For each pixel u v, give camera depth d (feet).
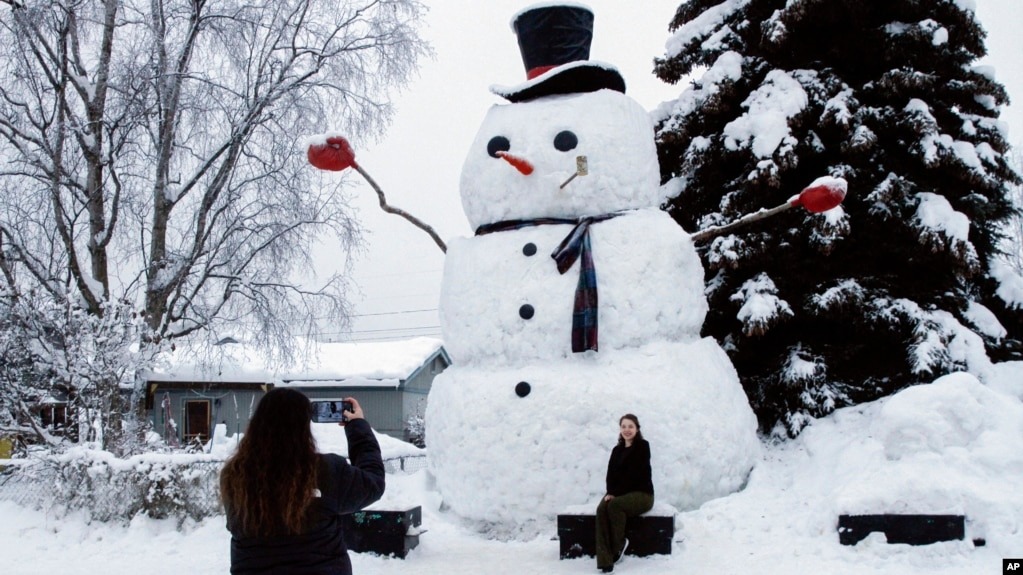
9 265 45.42
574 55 32.65
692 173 42.24
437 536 29.14
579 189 30.50
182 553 28.58
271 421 10.55
